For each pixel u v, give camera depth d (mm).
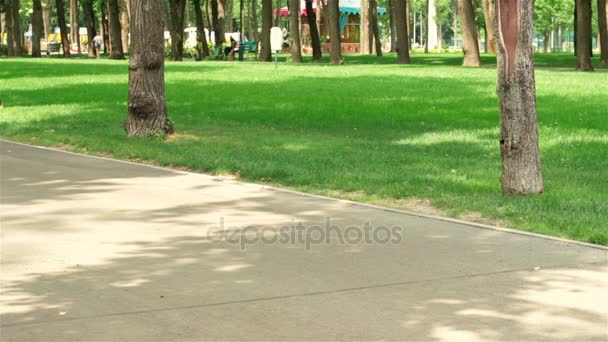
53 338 7504
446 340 7445
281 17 116812
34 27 89750
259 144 21391
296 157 18828
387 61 73375
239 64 64312
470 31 59188
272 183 16125
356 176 16109
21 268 9828
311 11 78250
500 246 10930
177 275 9516
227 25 123312
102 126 25594
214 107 31109
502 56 14047
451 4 154375
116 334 7605
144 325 7840
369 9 101250
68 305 8430
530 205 13148
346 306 8391
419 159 18625
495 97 33938
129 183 15938
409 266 9906
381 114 28500
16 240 11242
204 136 23141
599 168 17719
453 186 15070
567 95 33375
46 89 40062
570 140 21859
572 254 10523
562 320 7969
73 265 9961
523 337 7516
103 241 11188
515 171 14141
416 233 11641
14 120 27344
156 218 12656
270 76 47438
